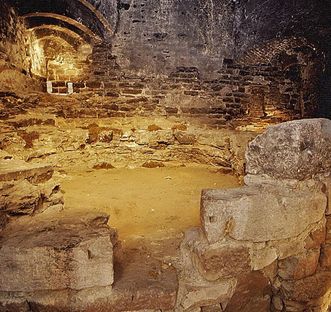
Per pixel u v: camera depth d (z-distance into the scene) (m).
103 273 1.59
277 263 2.00
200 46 6.22
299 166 1.91
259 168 2.03
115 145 5.09
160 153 5.18
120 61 6.00
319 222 2.07
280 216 1.90
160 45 6.07
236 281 1.88
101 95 6.01
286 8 6.31
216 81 6.39
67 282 1.56
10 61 4.78
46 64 6.04
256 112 6.93
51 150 4.49
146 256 1.95
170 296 1.67
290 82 7.14
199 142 5.11
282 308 2.07
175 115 6.27
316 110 7.44
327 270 2.15
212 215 1.79
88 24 5.64
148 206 3.04
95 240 1.59
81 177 4.27
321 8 6.10
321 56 7.02
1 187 1.87
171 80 6.18
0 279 1.54
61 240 1.59
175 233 2.33
